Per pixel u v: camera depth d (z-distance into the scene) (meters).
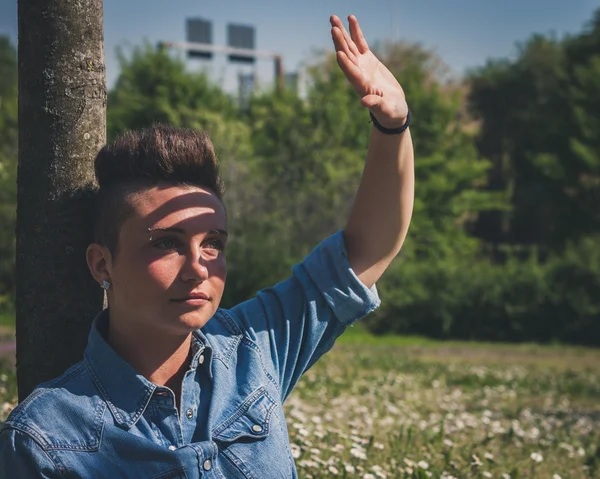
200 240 2.10
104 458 2.03
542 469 5.69
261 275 25.05
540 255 43.06
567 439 7.19
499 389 13.50
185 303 2.07
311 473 4.49
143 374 2.15
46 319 2.72
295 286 2.45
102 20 2.85
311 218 26.28
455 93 42.47
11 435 2.02
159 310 2.07
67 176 2.74
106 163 2.18
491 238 46.94
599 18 45.91
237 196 25.80
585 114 41.59
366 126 35.50
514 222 46.97
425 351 23.81
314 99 35.22
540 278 29.50
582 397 13.24
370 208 2.43
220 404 2.18
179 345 2.17
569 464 6.03
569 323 29.34
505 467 5.36
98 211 2.19
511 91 49.09
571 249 30.72
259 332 2.36
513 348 26.84
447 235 40.84
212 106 40.66
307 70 46.03
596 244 30.25
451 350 24.83
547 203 45.62
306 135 32.59
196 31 57.25
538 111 47.47
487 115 49.75
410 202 2.44
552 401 12.16
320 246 2.47
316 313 2.40
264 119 35.69
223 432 2.14
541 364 20.75
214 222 2.11
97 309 2.77
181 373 2.19
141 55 40.44
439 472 4.68
